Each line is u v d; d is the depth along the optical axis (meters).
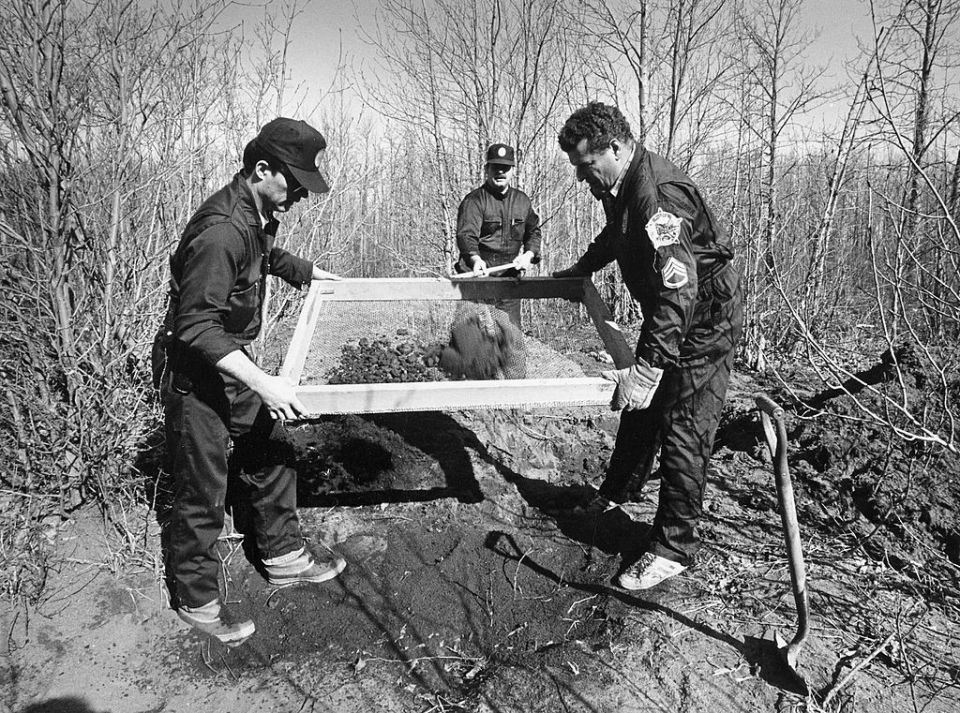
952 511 3.31
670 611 2.76
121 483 3.30
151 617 2.75
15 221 3.16
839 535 3.29
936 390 4.03
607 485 3.49
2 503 3.15
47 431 3.29
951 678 2.41
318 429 4.12
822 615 2.72
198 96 5.07
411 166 11.91
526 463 4.11
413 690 2.42
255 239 2.44
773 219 6.72
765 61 6.84
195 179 4.77
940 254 4.50
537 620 2.75
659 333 2.47
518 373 3.85
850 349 6.70
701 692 2.36
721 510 3.52
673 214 2.46
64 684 2.43
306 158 2.39
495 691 2.38
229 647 2.62
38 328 3.14
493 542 3.27
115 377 3.35
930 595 2.87
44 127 3.04
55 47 2.99
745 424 4.49
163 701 2.38
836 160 6.06
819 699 2.32
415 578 3.01
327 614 2.79
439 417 4.46
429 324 3.68
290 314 6.30
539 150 9.00
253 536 3.05
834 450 3.83
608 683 2.41
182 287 2.27
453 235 9.16
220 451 2.49
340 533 3.32
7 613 2.74
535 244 4.96
